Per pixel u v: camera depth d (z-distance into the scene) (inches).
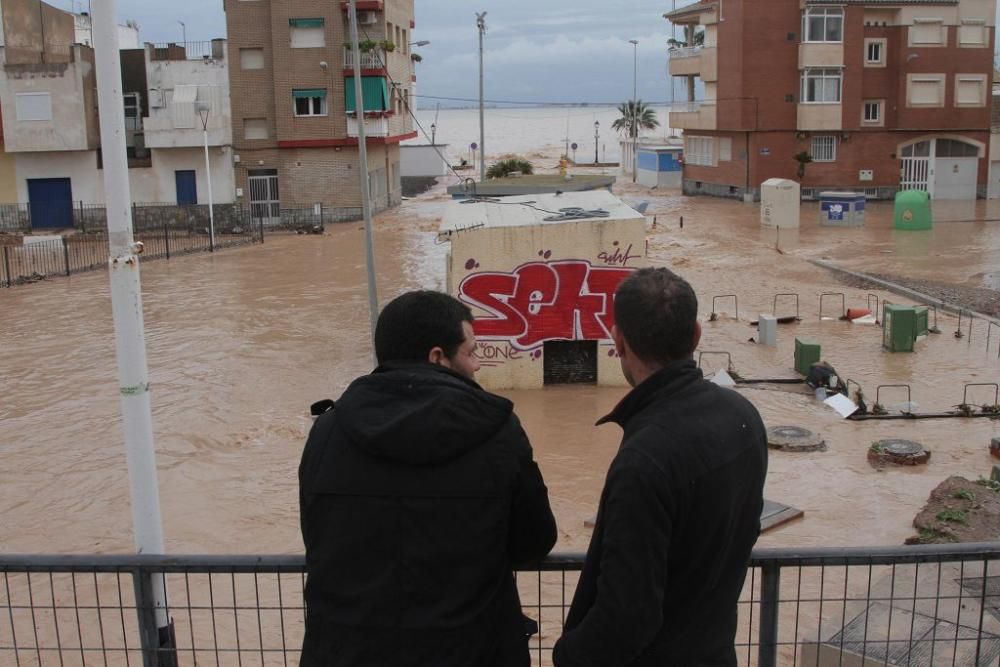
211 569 166.4
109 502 538.6
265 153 1920.5
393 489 129.3
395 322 141.3
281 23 1876.2
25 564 169.0
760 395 718.5
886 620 268.8
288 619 378.0
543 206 842.2
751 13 2069.4
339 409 135.2
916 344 866.8
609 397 732.0
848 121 2086.6
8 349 909.2
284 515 510.0
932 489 518.6
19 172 1823.3
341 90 1904.5
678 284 139.3
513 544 136.8
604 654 125.2
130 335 272.4
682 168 2496.3
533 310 749.9
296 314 1050.1
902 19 2063.2
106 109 262.1
